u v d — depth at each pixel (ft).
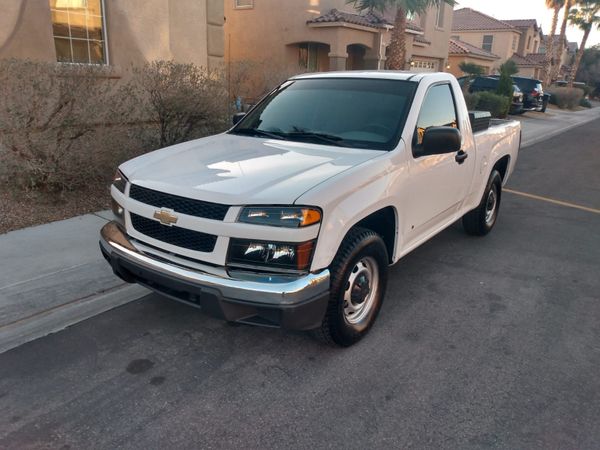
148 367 11.71
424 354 12.46
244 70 44.09
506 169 22.11
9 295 14.33
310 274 10.39
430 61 92.99
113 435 9.59
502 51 149.28
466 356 12.42
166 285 11.02
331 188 10.65
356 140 13.48
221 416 10.18
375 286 12.97
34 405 10.36
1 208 20.76
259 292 10.03
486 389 11.16
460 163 16.25
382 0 59.36
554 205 27.27
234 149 13.28
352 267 11.59
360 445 9.48
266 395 10.83
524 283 16.75
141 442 9.45
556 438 9.74
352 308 12.42
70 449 9.23
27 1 25.58
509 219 24.21
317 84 15.89
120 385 11.05
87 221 20.39
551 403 10.75
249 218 10.15
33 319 13.32
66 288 14.87
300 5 64.54
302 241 10.16
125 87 24.36
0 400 10.48
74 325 13.34
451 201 16.44
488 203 21.02
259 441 9.53
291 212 10.11
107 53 29.96
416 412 10.39
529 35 170.60
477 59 121.39
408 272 17.42
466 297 15.61
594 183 33.50
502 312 14.71
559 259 18.99
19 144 20.38
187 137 27.22
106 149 22.15
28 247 17.63
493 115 64.28
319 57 72.49
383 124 13.65
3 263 16.30
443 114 15.58
